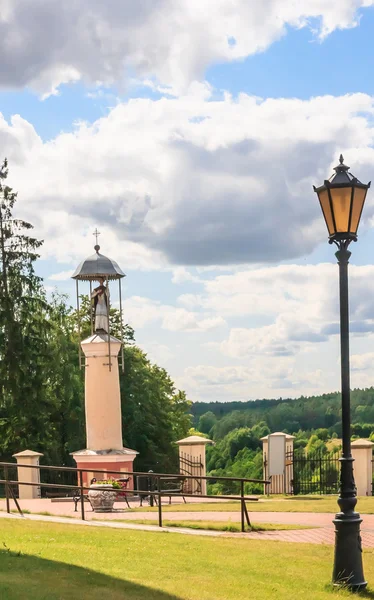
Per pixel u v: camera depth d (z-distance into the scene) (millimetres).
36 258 50250
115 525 19000
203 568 13578
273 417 92438
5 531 16484
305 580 13141
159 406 54938
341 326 12977
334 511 22828
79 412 52156
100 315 32250
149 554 14445
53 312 50938
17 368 47500
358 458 30562
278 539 17359
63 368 51844
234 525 19203
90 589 11273
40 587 11070
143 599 10992
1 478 45125
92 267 31906
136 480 31609
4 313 48031
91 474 30609
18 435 49062
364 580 12750
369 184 13078
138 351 57812
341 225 12922
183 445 32875
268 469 31766
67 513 22984
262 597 11812
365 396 85438
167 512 23078
